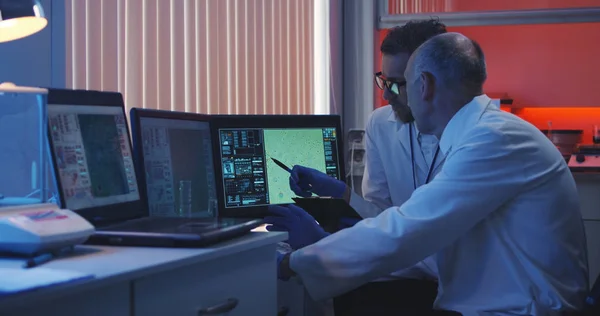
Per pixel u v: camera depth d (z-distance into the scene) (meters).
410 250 1.66
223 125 2.11
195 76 2.54
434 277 2.18
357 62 3.54
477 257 1.76
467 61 1.79
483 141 1.69
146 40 2.31
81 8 2.06
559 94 3.85
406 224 1.66
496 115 1.77
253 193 2.15
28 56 1.70
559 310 1.66
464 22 3.40
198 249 1.22
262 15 2.97
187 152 1.95
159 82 2.37
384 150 2.40
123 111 1.64
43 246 1.09
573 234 1.75
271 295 1.45
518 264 1.71
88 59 2.09
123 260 1.10
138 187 1.65
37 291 0.86
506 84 3.91
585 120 3.84
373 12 3.50
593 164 3.26
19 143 1.28
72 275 0.93
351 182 3.01
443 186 1.67
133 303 1.05
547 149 1.76
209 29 2.62
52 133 1.35
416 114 1.87
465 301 1.76
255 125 2.17
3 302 0.81
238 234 1.39
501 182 1.67
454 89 1.79
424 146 2.28
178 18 2.46
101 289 0.99
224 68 2.72
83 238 1.19
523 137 1.73
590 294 1.65
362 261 1.67
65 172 1.37
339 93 3.49
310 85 3.39
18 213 1.15
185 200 1.89
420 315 1.83
